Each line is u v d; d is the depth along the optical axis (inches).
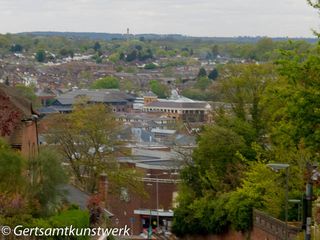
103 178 3900.1
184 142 6555.1
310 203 1782.7
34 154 2258.9
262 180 2977.4
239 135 3956.7
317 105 2085.4
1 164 1894.7
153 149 7007.9
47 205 2074.3
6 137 2281.0
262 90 4035.4
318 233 2171.5
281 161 2797.7
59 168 2161.7
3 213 1740.9
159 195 5620.1
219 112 4185.5
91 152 4033.0
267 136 3973.9
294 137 2117.4
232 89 4136.3
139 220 5265.8
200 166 3932.1
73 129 4013.3
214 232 3545.8
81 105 4271.7
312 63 2121.1
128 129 7829.7
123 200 4352.9
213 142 3897.6
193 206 3627.0
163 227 5334.6
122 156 4603.8
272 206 2886.3
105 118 4084.6
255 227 3051.2
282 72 2154.3
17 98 2496.3
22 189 1932.8
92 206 2564.0
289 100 2123.5
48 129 3998.5
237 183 3708.2
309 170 1916.8
